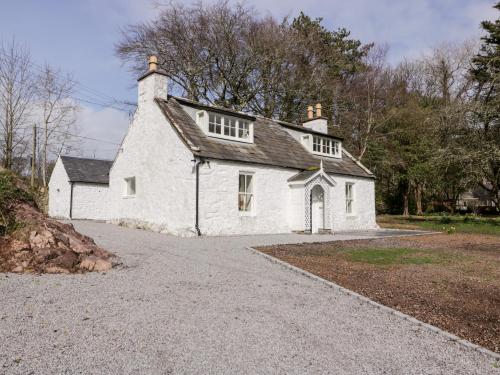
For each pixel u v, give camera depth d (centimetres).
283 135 1938
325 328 461
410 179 3130
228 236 1402
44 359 343
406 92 3584
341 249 1108
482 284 694
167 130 1480
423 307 557
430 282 706
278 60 3027
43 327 414
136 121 1677
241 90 3150
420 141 3019
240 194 1527
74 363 338
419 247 1197
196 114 1562
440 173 2581
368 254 1020
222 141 1537
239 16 3005
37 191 2019
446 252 1084
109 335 402
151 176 1553
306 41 3203
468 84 3161
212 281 657
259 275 725
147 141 1594
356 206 2061
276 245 1144
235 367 348
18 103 2947
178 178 1411
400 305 564
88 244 793
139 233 1378
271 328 450
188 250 991
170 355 365
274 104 3219
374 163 3192
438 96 3619
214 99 3155
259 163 1553
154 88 1573
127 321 445
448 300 593
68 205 2538
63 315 453
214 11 2950
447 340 440
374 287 663
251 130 1658
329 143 2144
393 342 428
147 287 596
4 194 772
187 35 2933
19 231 707
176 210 1406
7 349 358
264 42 2977
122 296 541
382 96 3338
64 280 611
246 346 395
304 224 1630
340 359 378
